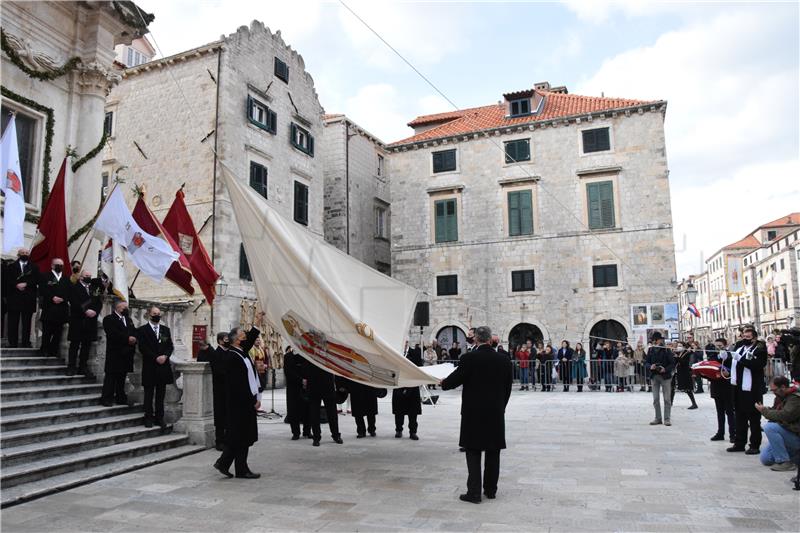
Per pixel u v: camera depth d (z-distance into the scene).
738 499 6.52
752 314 65.75
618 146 28.12
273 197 25.97
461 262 30.34
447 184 31.11
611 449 9.67
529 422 13.03
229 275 23.00
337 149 32.12
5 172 9.70
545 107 31.00
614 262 27.59
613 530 5.47
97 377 10.66
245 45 24.84
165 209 24.06
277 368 24.48
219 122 23.39
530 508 6.23
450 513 6.05
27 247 12.39
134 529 5.56
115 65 15.80
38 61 12.78
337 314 7.98
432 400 17.81
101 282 11.74
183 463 8.55
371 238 34.44
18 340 11.24
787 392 7.94
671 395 12.48
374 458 9.01
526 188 29.52
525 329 29.03
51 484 6.95
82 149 13.66
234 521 5.80
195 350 22.25
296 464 8.55
